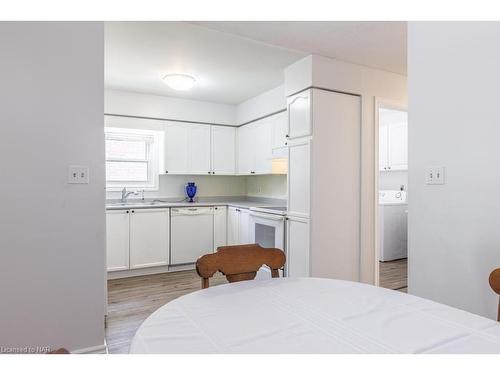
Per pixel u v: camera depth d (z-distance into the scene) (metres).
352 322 1.04
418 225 2.02
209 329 0.99
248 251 1.58
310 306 1.18
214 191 5.15
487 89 1.69
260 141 4.31
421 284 2.01
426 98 1.96
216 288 1.38
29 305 1.88
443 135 1.88
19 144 1.84
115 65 3.27
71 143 1.95
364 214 3.26
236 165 4.95
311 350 0.87
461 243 1.81
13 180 1.83
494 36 1.66
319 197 3.04
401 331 0.98
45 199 1.90
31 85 1.86
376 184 3.31
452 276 1.85
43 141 1.89
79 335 1.99
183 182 4.93
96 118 2.01
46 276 1.91
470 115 1.76
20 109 1.84
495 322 1.04
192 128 4.62
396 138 5.11
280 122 3.89
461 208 1.81
